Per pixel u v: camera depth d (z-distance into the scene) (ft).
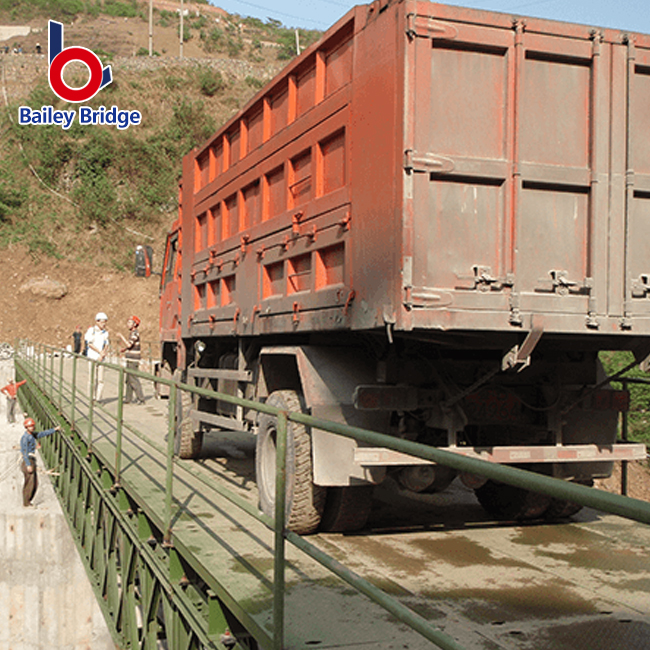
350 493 17.28
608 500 4.94
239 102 177.68
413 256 13.52
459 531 18.43
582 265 14.61
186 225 30.27
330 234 16.60
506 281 13.92
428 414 16.78
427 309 13.51
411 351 16.60
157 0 380.78
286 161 19.45
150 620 19.26
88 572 29.91
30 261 138.72
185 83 176.35
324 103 17.11
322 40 17.12
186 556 15.21
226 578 13.19
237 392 23.65
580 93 14.79
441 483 17.69
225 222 25.02
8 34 300.61
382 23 14.51
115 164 154.51
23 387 75.92
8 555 42.96
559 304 14.25
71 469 37.27
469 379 16.84
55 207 147.74
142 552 19.70
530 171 14.19
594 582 13.89
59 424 42.52
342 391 16.70
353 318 15.24
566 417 17.39
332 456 16.34
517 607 12.41
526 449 16.03
